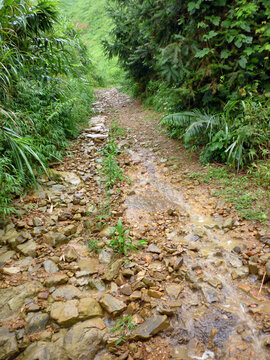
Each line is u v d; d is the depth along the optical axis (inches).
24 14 154.8
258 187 117.7
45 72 187.6
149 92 354.0
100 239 97.7
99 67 699.4
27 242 92.7
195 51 149.3
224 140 137.2
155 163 167.0
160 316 63.3
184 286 74.0
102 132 227.3
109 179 144.2
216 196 120.0
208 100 155.4
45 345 57.7
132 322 63.3
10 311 66.1
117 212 114.0
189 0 143.7
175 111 185.6
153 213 114.6
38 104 162.4
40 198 121.8
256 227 94.6
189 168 151.8
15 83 150.9
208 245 90.4
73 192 132.1
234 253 84.5
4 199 106.1
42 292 72.2
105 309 67.5
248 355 54.8
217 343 57.8
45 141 156.4
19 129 130.0
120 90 499.5
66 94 216.4
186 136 142.7
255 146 133.0
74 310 65.8
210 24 148.0
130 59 332.8
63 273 80.7
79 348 57.1
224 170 137.6
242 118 134.5
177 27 168.6
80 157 175.6
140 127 242.7
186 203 120.7
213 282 73.5
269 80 146.5
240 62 135.6
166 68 156.6
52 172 139.6
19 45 166.4
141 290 72.5
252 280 74.1
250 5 128.0
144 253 88.5
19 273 79.4
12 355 55.6
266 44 129.9
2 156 120.0
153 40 188.9
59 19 197.5
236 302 67.7
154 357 55.7
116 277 78.4
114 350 57.4
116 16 362.9
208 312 65.3
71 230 101.3
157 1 160.7
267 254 80.0
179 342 58.9
